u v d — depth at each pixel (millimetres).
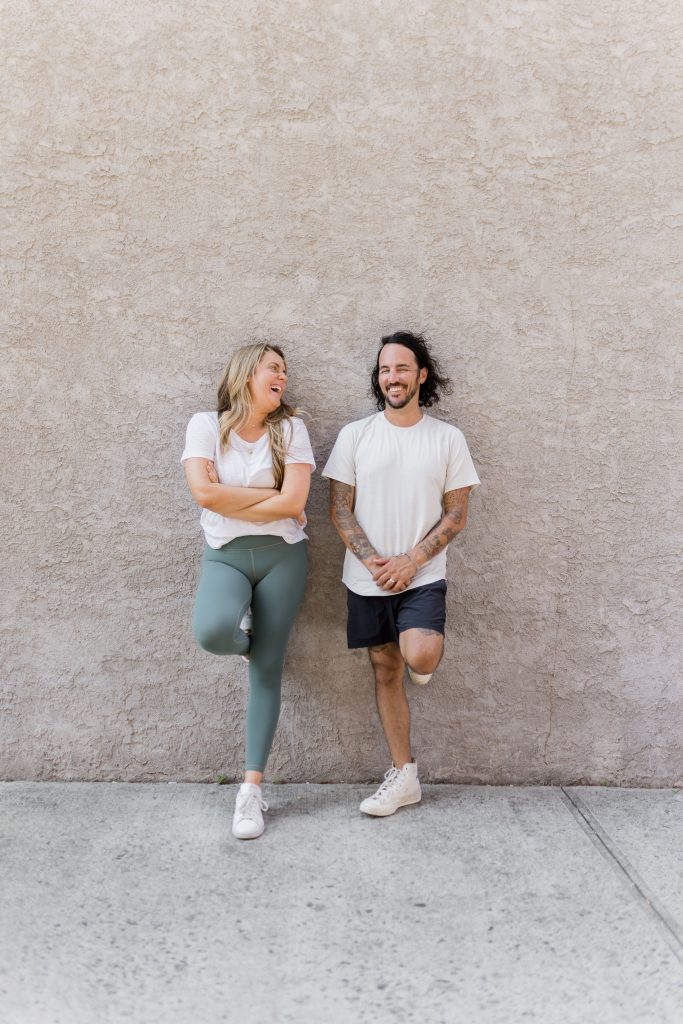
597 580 3445
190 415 3338
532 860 2859
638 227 3320
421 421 3174
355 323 3324
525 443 3385
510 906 2582
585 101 3287
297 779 3473
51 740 3428
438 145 3281
